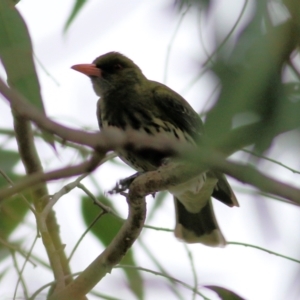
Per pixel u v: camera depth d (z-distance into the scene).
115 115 10.77
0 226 10.38
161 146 4.39
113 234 10.89
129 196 7.82
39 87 6.75
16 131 9.22
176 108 10.69
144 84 10.99
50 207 8.34
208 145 4.28
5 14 7.10
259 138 4.24
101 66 11.18
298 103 4.21
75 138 4.44
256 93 4.22
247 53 4.27
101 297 9.78
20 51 6.77
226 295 8.91
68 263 8.84
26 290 8.32
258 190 4.26
